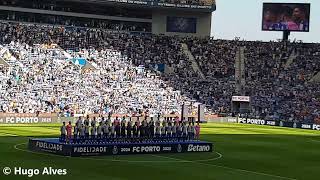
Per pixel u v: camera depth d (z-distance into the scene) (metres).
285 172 40.47
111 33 114.88
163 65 109.94
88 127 45.72
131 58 108.75
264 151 55.38
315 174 40.16
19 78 89.88
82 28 115.44
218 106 103.38
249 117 103.25
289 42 121.19
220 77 111.31
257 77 111.88
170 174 36.47
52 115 83.75
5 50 96.25
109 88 97.06
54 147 44.22
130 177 34.28
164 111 95.62
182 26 124.88
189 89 105.38
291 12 120.50
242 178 36.41
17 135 60.19
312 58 116.31
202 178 35.50
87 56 103.94
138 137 48.34
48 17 115.81
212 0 122.25
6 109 81.19
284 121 100.25
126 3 116.50
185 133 51.91
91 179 32.81
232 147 57.72
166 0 119.69
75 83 94.62
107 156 44.41
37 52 99.25
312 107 102.50
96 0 114.06
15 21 112.88
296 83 109.62
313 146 63.97
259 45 120.81
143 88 101.06
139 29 123.31
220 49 119.12
